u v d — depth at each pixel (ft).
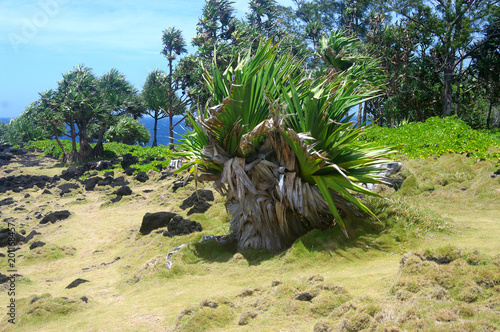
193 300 24.66
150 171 90.27
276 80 33.68
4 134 187.32
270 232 33.27
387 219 31.60
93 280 35.19
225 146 34.01
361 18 156.87
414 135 67.26
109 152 138.51
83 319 24.48
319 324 16.70
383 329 14.87
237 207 35.04
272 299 20.43
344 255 28.66
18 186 91.56
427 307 16.17
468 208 39.27
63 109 125.29
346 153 33.83
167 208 61.67
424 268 19.38
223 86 35.12
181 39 157.28
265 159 32.76
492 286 17.30
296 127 32.81
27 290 33.86
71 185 87.20
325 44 81.35
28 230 59.88
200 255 33.73
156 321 21.88
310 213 32.78
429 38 118.01
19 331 24.47
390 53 126.62
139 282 30.73
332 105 32.22
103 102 135.23
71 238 52.39
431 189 44.60
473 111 125.90
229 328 19.04
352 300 18.21
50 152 144.87
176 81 150.82
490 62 116.37
